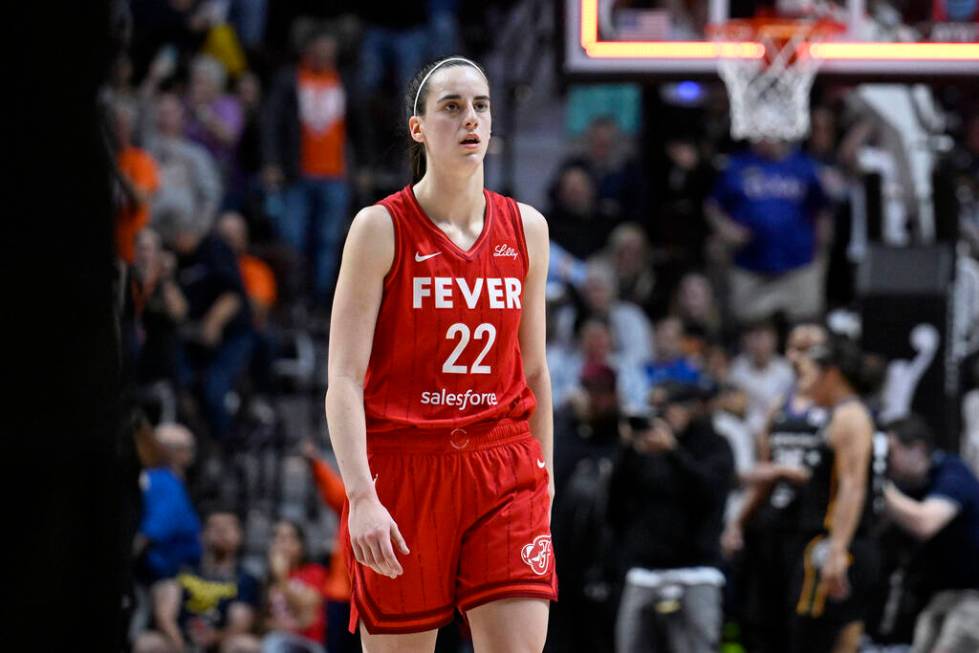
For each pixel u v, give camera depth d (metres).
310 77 36.00
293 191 36.00
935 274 28.59
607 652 23.59
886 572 22.73
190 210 31.58
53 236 6.10
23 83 6.05
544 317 11.70
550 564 11.27
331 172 36.34
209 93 36.34
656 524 22.70
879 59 25.89
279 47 44.38
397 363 11.05
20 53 6.04
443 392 11.08
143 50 37.50
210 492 29.48
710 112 40.41
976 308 31.58
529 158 45.22
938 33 25.92
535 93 46.38
